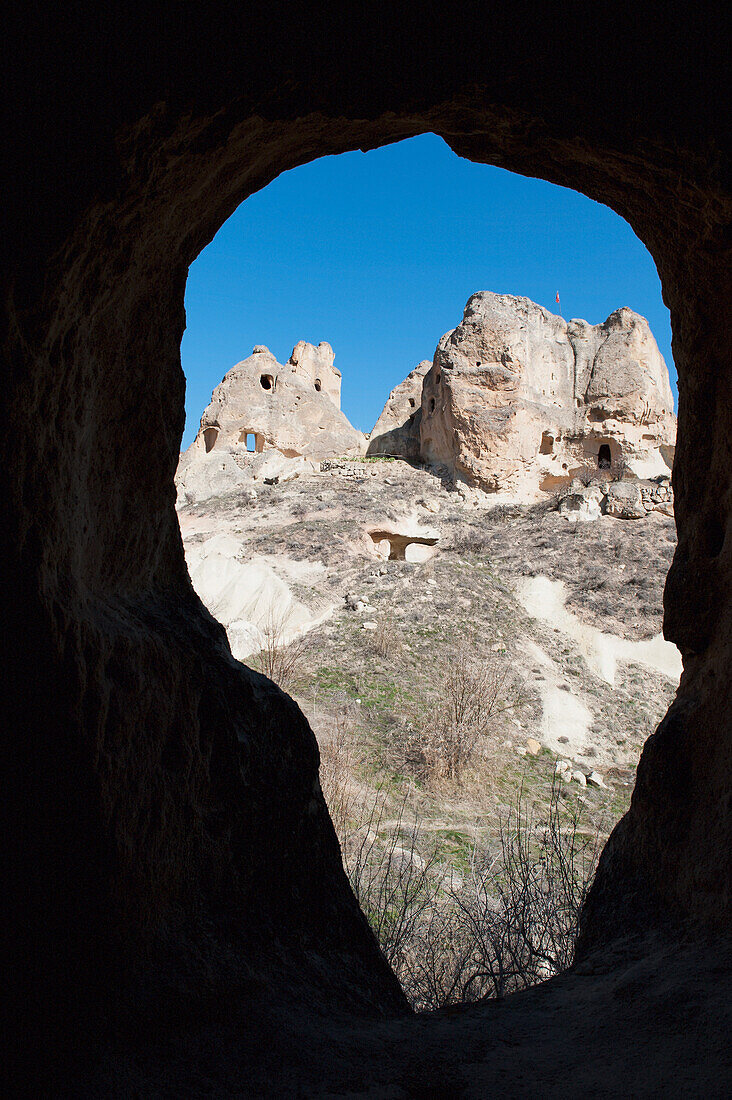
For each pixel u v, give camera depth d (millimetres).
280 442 32062
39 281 1931
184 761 3135
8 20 1683
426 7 2301
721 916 2879
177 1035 2441
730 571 3404
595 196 3709
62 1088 1979
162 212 2725
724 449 3490
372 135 3568
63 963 2080
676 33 2334
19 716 1942
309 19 2270
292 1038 2699
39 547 2045
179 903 2938
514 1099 2318
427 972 4715
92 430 2666
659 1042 2467
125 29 1969
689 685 3779
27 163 1843
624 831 3975
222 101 2400
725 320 3309
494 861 7191
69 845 2148
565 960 4547
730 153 2520
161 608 3727
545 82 2643
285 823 4008
